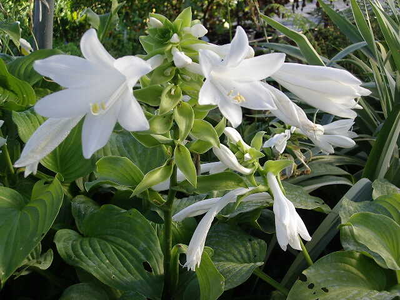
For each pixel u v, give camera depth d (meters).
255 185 0.40
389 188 0.54
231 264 0.45
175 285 0.44
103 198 0.60
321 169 0.63
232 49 0.28
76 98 0.29
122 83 0.29
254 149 0.40
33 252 0.44
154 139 0.37
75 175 0.54
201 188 0.39
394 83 0.76
